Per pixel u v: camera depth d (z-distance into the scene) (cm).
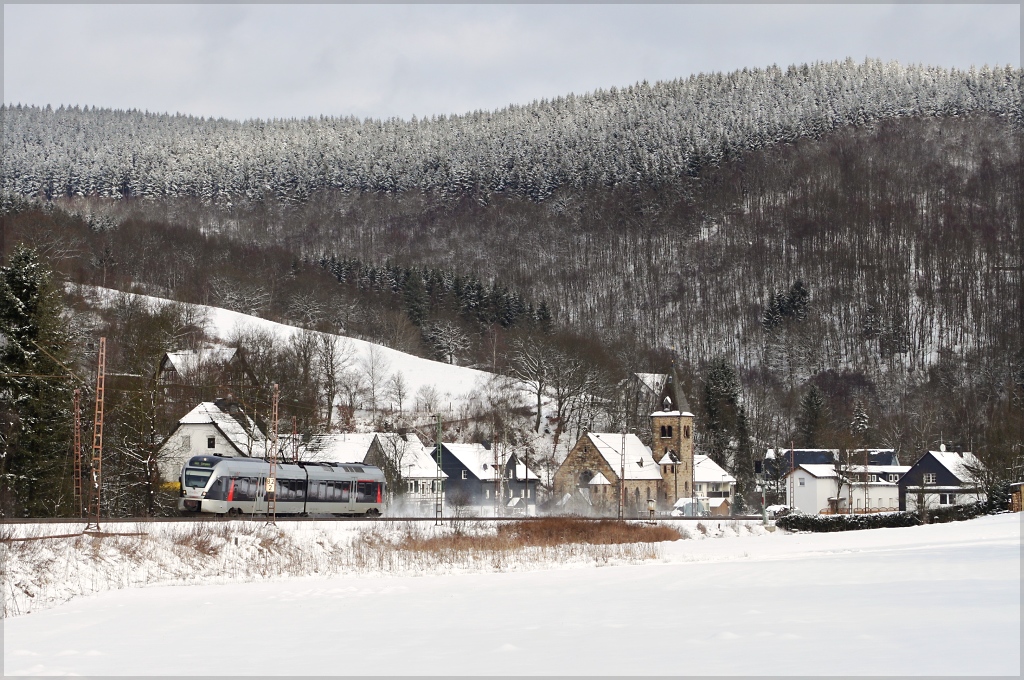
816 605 3566
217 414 12288
